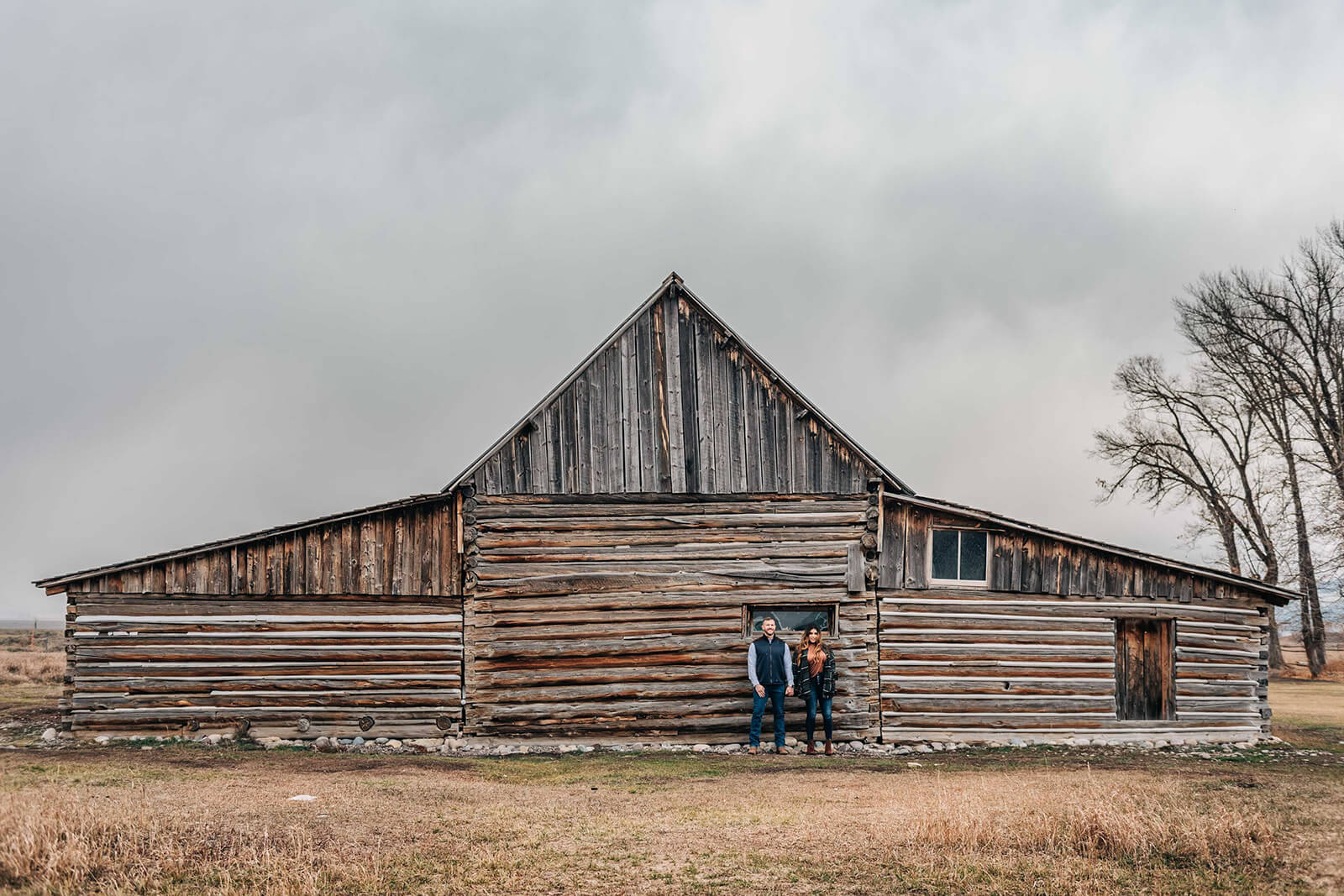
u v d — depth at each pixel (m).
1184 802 12.98
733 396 20.94
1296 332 39.19
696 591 20.25
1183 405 42.56
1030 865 10.17
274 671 19.56
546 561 20.16
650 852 10.60
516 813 12.46
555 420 20.55
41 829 9.77
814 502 20.72
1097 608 21.09
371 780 14.73
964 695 20.45
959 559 21.05
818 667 19.42
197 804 12.12
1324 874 9.79
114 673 19.33
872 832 11.51
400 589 19.91
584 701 19.78
